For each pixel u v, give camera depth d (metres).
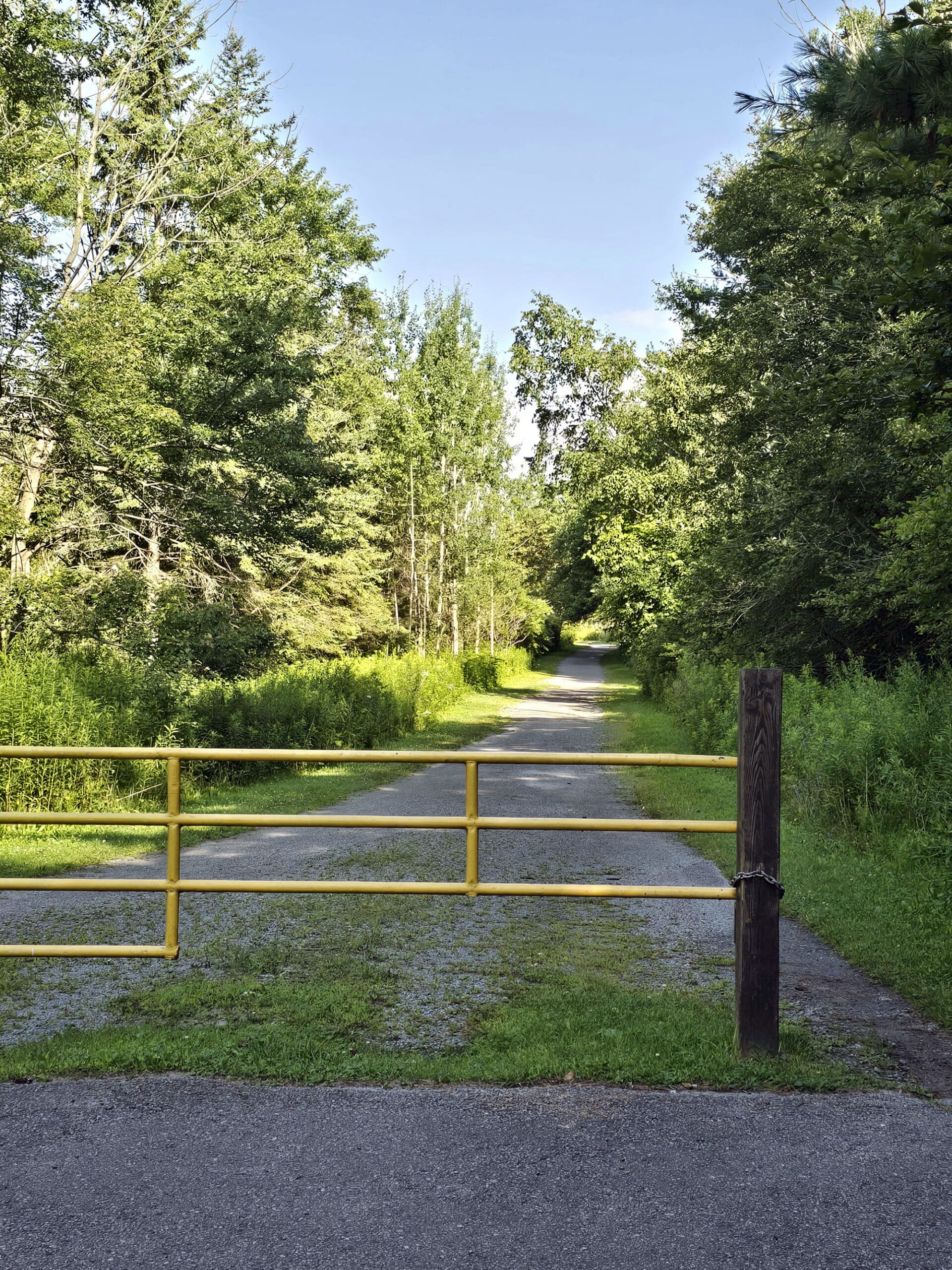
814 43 8.73
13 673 12.38
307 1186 3.24
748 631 19.98
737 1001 4.40
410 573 45.59
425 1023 4.95
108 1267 2.79
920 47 7.85
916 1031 4.91
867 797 10.20
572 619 59.66
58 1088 4.02
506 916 7.39
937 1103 3.95
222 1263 2.81
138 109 23.02
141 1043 4.47
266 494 21.09
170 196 23.16
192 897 7.95
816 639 19.16
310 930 6.88
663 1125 3.70
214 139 23.78
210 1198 3.16
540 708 35.31
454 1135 3.61
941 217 7.53
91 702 12.70
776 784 4.43
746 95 8.95
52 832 10.59
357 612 40.94
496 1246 2.90
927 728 10.48
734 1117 3.78
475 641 53.44
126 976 5.75
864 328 16.47
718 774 15.75
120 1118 3.74
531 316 51.16
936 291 7.76
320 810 12.43
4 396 17.83
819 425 16.23
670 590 33.44
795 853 9.24
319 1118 3.75
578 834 11.02
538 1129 3.66
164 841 10.27
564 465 48.53
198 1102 3.89
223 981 5.61
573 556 54.66
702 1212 3.09
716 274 24.98
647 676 39.19
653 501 37.41
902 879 8.12
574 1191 3.21
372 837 10.80
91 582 19.06
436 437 42.91
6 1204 3.13
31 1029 4.84
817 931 6.98
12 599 17.12
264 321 21.27
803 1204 3.14
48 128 19.50
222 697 16.12
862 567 16.55
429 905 7.71
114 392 17.64
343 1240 2.93
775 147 17.27
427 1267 2.80
